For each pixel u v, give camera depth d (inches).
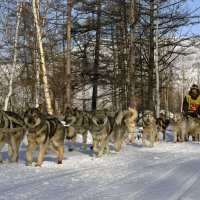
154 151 468.4
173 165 329.7
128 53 803.4
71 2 689.0
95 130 394.3
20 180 262.2
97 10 790.5
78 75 876.0
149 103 829.2
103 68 880.3
